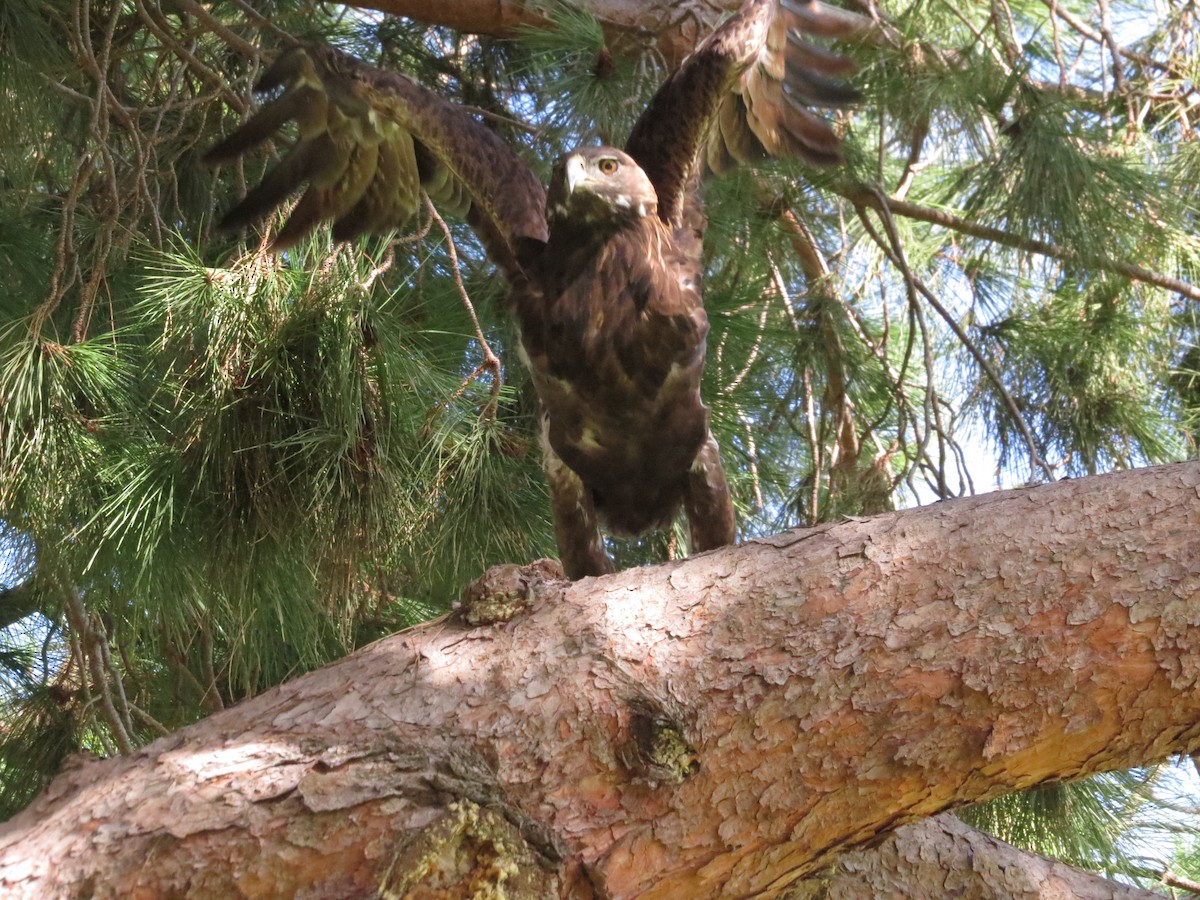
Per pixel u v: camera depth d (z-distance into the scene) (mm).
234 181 10547
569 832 4613
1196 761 5516
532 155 9797
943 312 10461
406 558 8305
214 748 4613
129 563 7594
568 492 8281
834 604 4930
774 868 4871
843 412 11000
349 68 7684
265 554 7473
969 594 4871
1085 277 11000
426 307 9062
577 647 4906
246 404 7219
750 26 7863
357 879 4375
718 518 8273
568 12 9234
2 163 9305
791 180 10398
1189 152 11391
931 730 4785
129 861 4312
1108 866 8250
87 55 8367
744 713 4789
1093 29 12891
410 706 4758
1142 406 11523
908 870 6023
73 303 8781
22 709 10250
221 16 11008
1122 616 4762
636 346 7656
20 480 7238
